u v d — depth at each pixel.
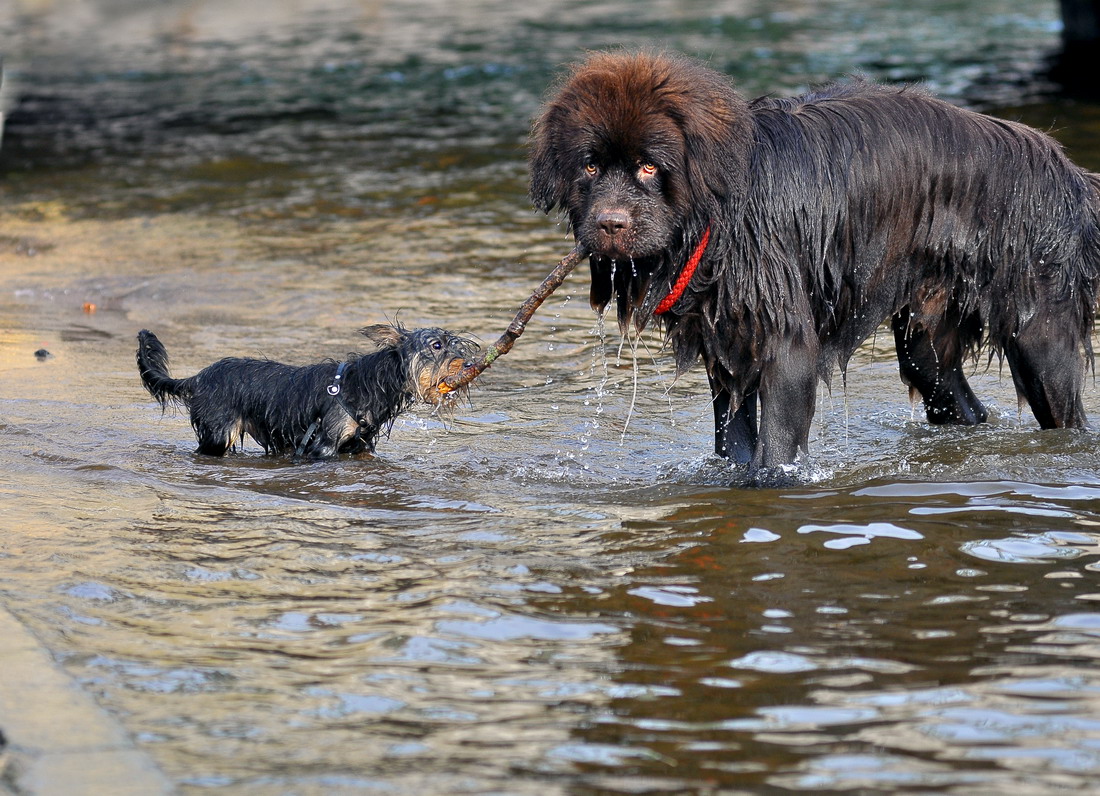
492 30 50.53
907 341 12.29
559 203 10.65
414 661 7.34
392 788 5.95
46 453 11.88
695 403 13.55
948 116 11.24
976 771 6.05
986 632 7.61
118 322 17.02
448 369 12.15
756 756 6.23
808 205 10.63
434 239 21.27
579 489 10.84
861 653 7.36
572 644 7.54
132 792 5.84
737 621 7.84
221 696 6.89
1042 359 11.72
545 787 5.96
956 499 10.12
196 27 55.97
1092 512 9.74
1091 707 6.66
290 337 16.03
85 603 8.18
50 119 34.50
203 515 10.09
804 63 38.28
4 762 6.11
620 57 10.41
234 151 29.28
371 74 40.47
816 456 11.68
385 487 10.98
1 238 22.02
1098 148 25.14
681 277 10.48
